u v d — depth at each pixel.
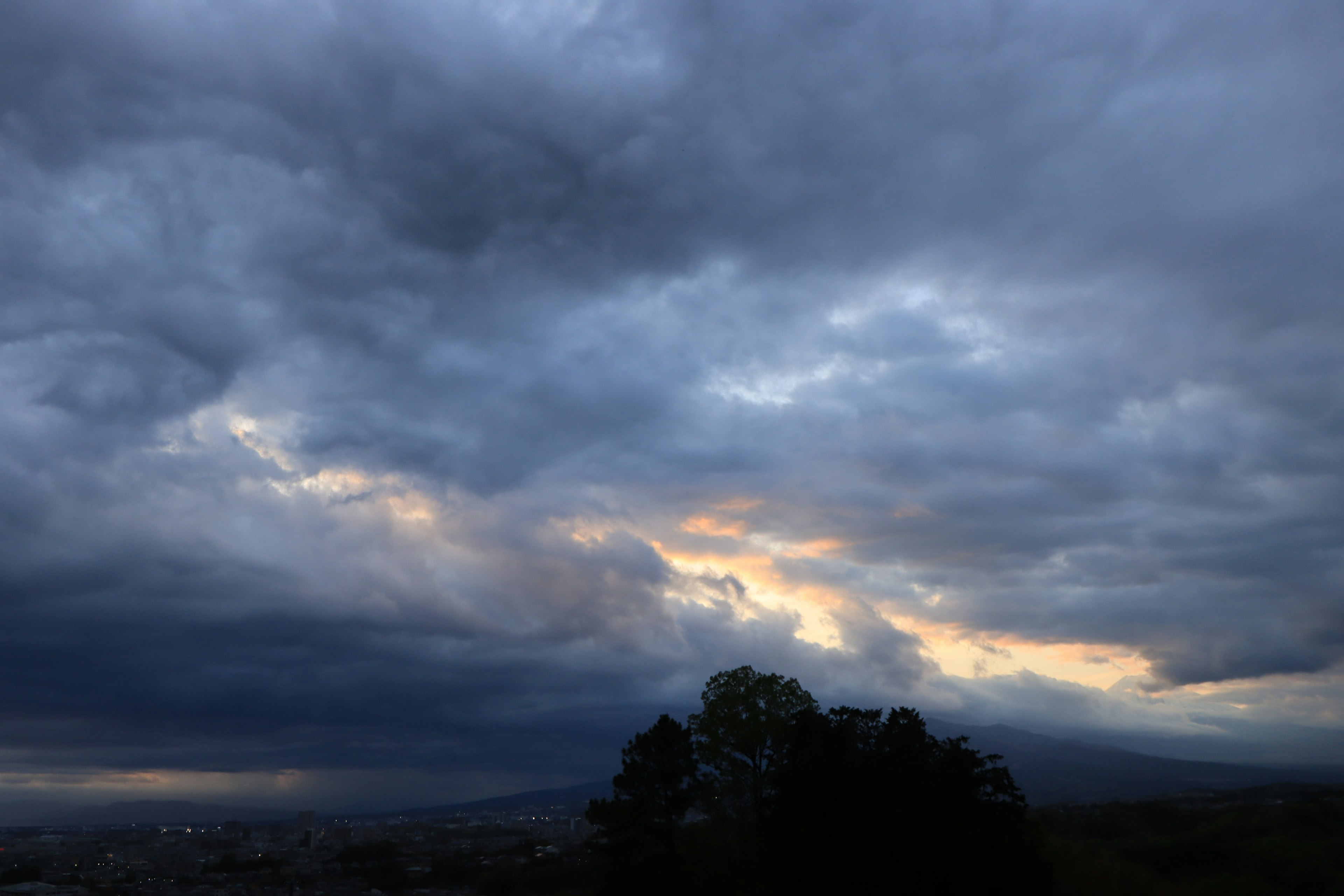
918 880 38.38
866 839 39.66
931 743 43.91
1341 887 48.00
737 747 47.34
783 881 40.41
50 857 176.88
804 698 47.88
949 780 40.97
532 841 152.62
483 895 103.31
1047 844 51.84
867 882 39.28
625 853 48.78
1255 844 54.28
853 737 42.84
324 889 118.62
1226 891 47.88
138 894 114.69
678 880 46.75
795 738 43.25
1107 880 48.94
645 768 49.50
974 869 38.59
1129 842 58.75
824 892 38.41
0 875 131.00
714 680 48.75
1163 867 53.09
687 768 49.31
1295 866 50.31
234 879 132.62
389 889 116.75
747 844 44.03
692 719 49.53
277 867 149.62
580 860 111.62
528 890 101.06
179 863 164.38
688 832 48.19
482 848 155.12
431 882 122.19
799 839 39.78
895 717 44.62
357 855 151.12
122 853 190.12
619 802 49.28
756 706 47.22
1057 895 45.06
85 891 116.62
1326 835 56.19
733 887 43.41
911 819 38.38
